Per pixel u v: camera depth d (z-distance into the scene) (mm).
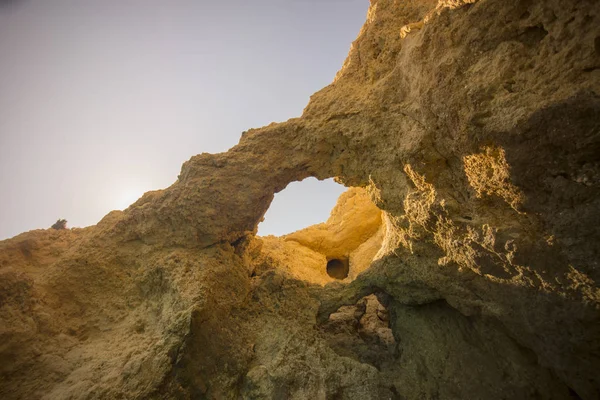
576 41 2871
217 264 6262
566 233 3336
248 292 6801
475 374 5270
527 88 3246
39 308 5188
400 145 4969
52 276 5781
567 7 2898
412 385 5801
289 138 6570
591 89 2695
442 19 4008
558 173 3217
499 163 3619
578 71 2869
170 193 6598
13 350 4570
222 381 5156
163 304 5656
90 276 6020
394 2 5875
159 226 6492
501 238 3834
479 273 4508
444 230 4711
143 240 6543
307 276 9578
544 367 4602
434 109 4203
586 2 2758
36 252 6430
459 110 3848
